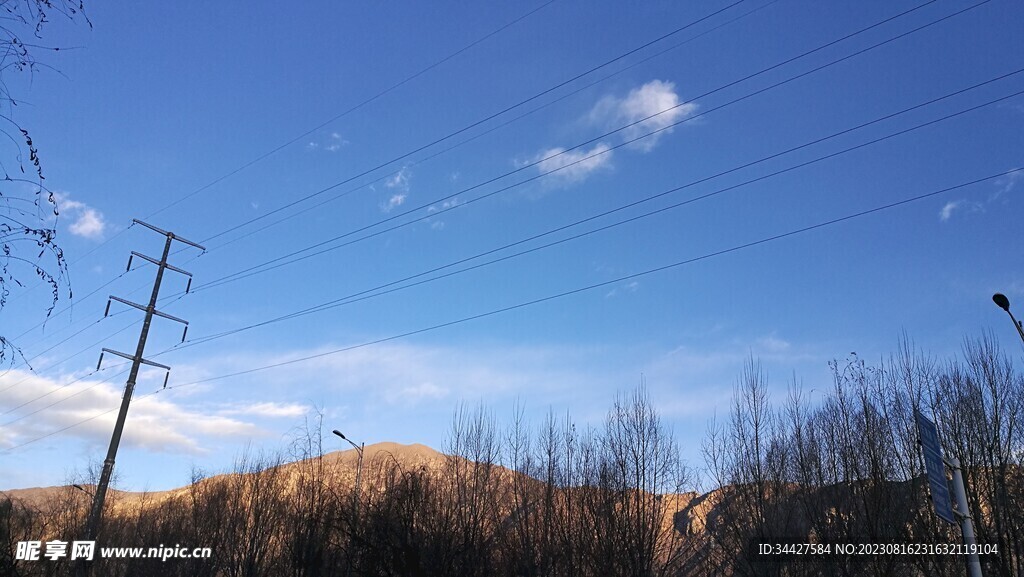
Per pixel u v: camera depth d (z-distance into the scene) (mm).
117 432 33312
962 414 29672
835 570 28422
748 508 31719
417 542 30078
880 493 27750
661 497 37156
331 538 34312
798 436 33312
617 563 33906
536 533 36562
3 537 46469
